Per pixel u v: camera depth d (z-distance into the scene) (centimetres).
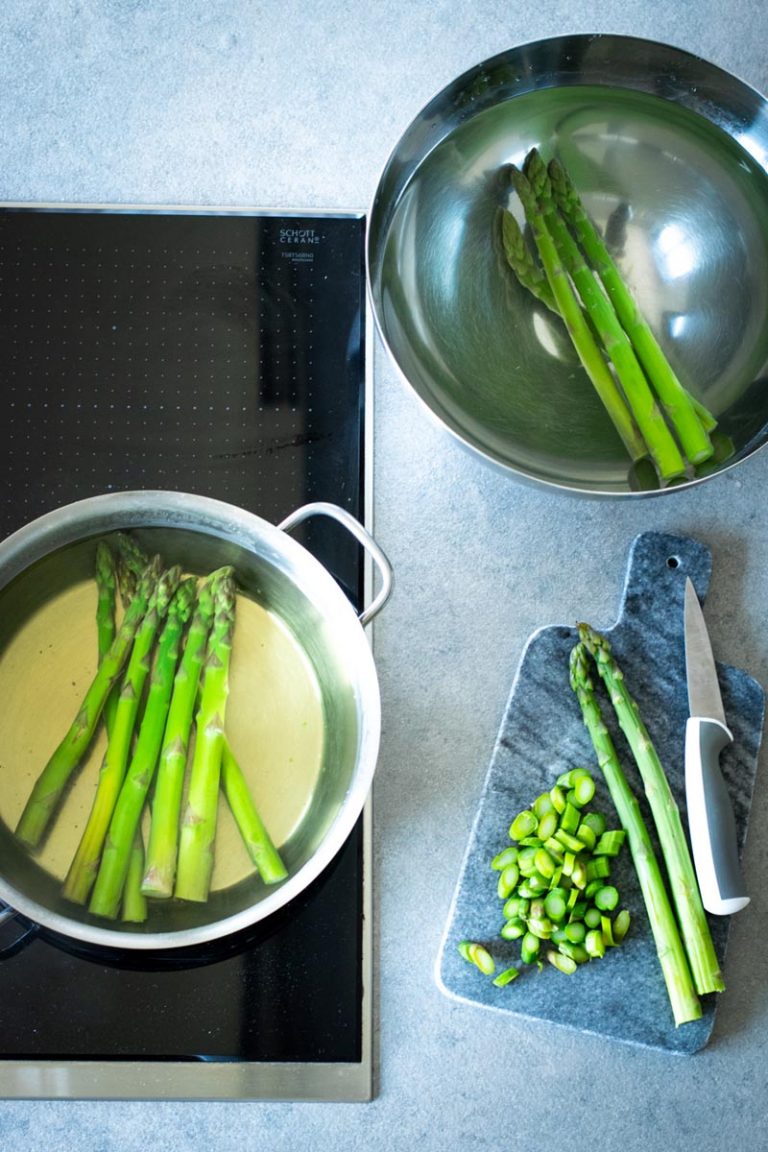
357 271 119
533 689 110
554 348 112
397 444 116
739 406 110
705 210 115
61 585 105
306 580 105
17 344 115
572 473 108
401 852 107
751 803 109
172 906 99
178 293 118
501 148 115
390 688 110
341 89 125
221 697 103
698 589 113
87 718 101
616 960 104
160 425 113
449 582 113
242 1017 101
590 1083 102
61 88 124
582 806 106
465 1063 102
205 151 123
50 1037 99
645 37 127
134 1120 100
